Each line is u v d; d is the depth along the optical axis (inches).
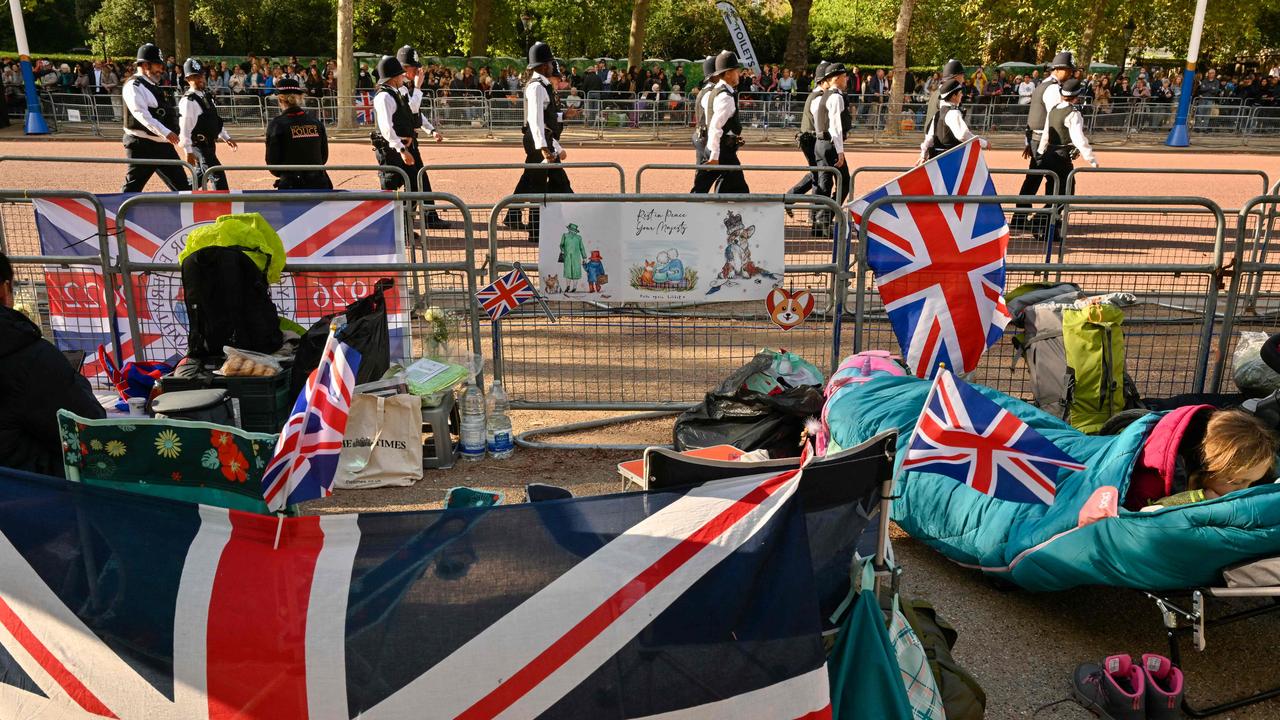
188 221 245.4
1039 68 1435.8
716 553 105.2
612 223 219.5
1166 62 1680.6
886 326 329.4
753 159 860.0
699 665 105.0
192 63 421.4
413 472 208.8
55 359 149.6
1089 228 483.5
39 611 106.3
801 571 106.3
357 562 103.6
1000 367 256.7
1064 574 146.5
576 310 338.3
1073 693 141.8
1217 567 132.4
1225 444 139.6
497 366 226.7
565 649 103.3
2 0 1779.0
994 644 154.5
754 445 203.5
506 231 433.1
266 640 102.9
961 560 167.6
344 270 223.8
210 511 105.0
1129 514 136.3
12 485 105.5
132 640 105.0
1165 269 228.2
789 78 1205.7
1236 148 994.1
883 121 1066.7
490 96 1056.2
